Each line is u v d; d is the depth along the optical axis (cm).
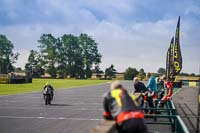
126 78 16100
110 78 17700
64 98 3922
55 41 17088
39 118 2039
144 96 1822
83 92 5272
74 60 17312
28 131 1552
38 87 6512
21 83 8481
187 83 9881
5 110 2500
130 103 758
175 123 1315
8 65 17100
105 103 768
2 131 1548
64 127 1677
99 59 17762
